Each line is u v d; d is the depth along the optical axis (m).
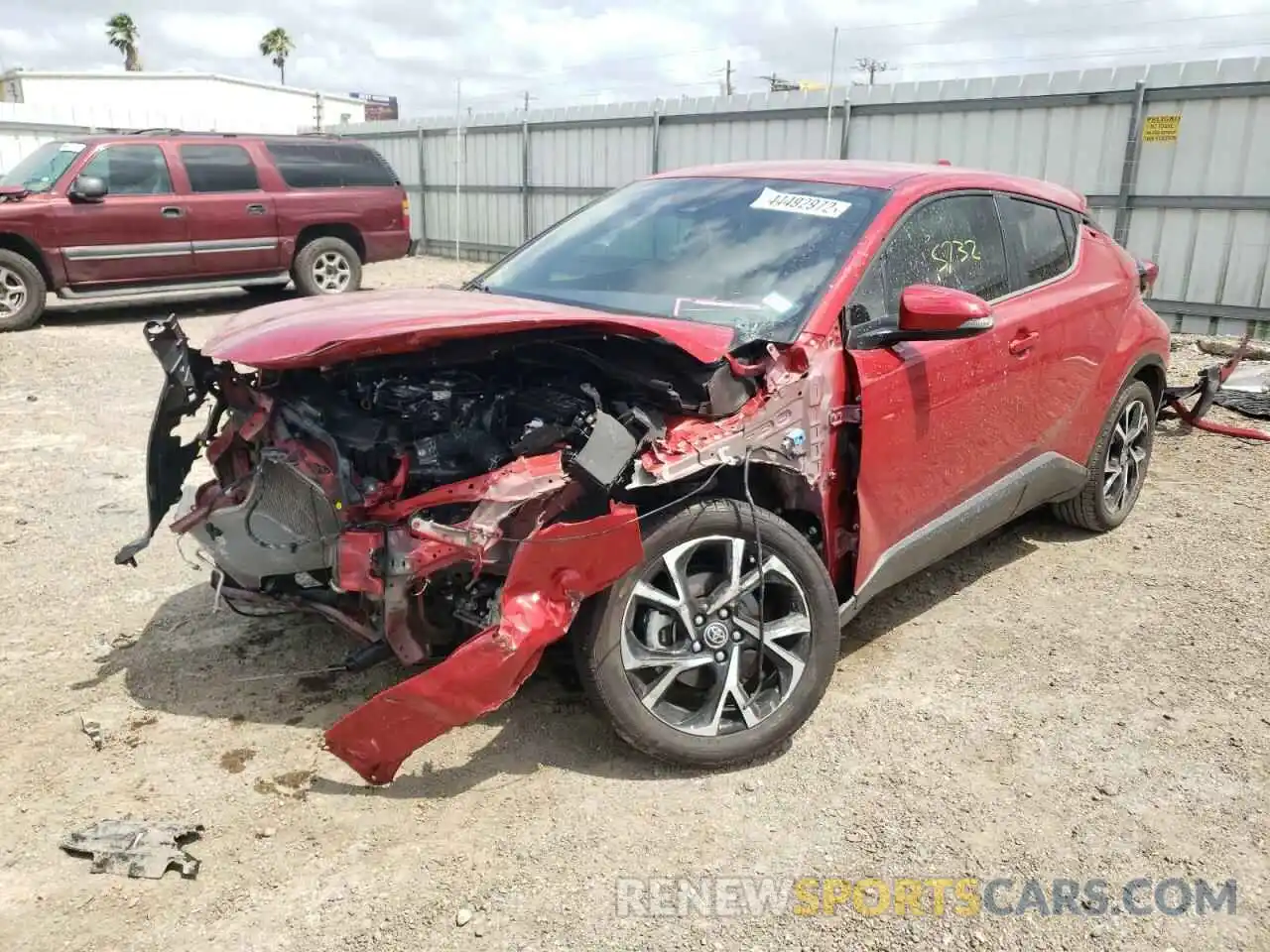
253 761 3.15
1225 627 4.21
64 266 11.63
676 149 16.48
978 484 4.08
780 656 3.19
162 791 2.99
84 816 2.87
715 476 3.11
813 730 3.41
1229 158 10.98
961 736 3.39
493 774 3.11
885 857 2.80
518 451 2.95
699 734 3.10
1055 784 3.14
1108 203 11.91
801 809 2.99
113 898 2.56
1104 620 4.28
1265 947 2.50
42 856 2.71
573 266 4.04
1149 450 5.50
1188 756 3.30
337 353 2.81
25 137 22.94
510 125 19.23
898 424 3.51
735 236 3.84
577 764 3.17
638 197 4.41
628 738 3.04
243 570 3.14
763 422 3.13
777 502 3.38
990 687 3.71
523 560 2.76
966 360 3.81
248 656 3.80
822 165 4.37
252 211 12.73
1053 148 12.26
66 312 13.26
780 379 3.17
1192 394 7.04
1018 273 4.36
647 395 3.17
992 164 12.85
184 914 2.52
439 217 21.70
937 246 3.93
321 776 3.07
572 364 3.37
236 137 12.83
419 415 3.07
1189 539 5.22
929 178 4.03
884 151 13.88
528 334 3.09
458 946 2.44
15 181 12.05
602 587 2.88
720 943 2.48
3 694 3.52
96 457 6.49
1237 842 2.89
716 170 4.47
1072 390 4.59
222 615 4.14
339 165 13.57
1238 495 5.94
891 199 3.80
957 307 3.24
